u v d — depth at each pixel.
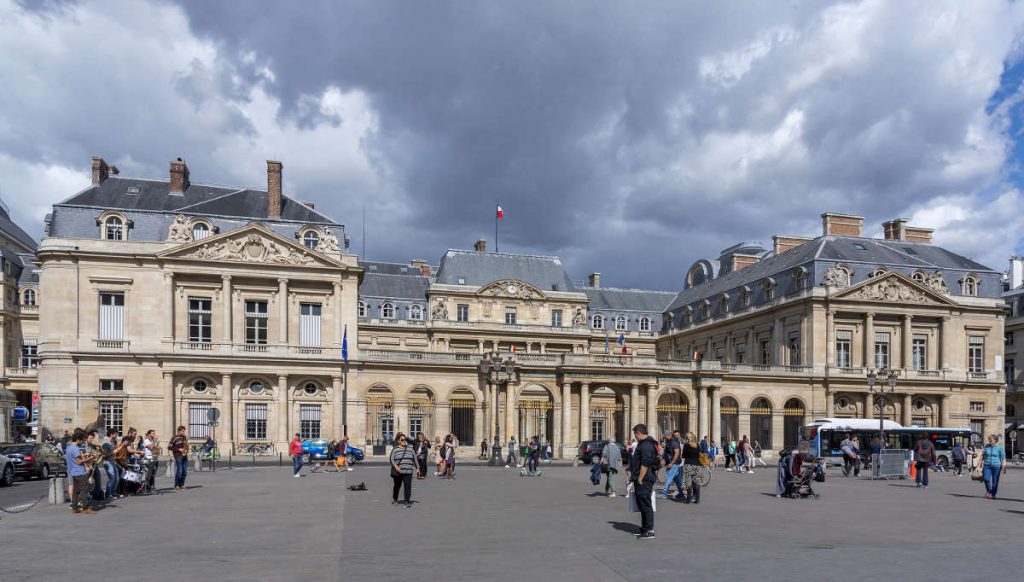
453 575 13.48
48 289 56.38
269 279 59.59
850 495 30.72
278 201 62.03
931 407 72.88
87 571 13.80
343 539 17.55
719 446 67.81
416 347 87.38
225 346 58.16
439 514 22.50
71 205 57.84
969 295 74.62
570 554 15.62
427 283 93.25
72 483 22.67
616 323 99.81
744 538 18.02
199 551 15.90
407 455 24.80
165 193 62.38
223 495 28.09
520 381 65.62
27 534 18.28
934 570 14.20
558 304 91.19
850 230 78.06
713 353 87.62
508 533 18.59
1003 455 29.77
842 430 57.41
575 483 35.25
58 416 55.53
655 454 17.94
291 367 59.31
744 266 92.69
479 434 64.50
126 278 57.25
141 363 56.91
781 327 74.94
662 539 17.73
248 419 59.06
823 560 15.12
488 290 89.12
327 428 60.34
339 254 61.59
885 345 72.50
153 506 24.42
